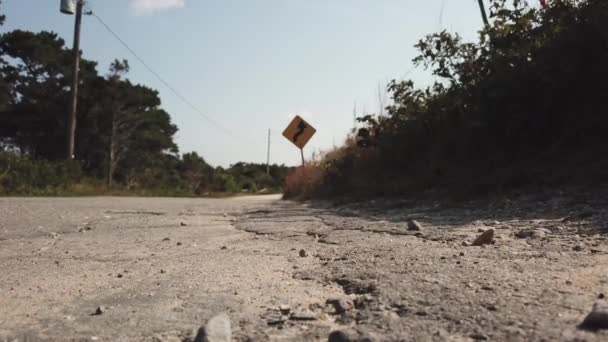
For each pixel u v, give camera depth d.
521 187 6.13
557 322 1.76
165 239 4.65
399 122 9.44
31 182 19.17
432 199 6.96
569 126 6.50
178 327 2.00
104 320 2.11
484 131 7.13
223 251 3.87
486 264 2.75
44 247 4.25
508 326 1.76
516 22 7.36
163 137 51.62
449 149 7.87
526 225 4.16
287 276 2.85
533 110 6.61
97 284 2.80
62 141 44.41
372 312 2.04
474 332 1.74
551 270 2.53
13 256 3.83
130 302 2.39
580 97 6.40
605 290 2.12
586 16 6.25
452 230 4.28
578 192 5.25
